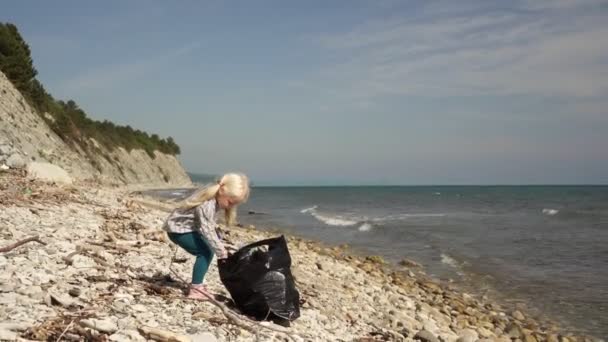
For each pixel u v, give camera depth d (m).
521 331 9.57
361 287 11.13
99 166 52.00
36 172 16.50
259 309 5.63
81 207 12.37
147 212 15.83
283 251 5.86
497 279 14.64
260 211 44.16
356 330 6.82
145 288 5.73
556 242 22.72
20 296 4.46
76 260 6.35
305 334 5.59
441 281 14.38
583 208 51.44
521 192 121.44
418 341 7.30
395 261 17.45
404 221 33.84
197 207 5.66
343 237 24.22
